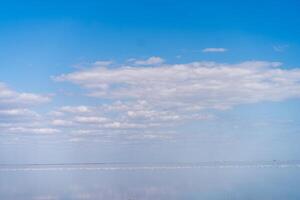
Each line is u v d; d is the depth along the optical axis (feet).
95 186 171.94
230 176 219.00
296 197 128.98
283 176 214.48
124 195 141.59
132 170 323.57
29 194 147.64
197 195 136.67
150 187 164.04
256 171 268.82
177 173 260.62
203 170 298.97
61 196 141.69
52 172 303.68
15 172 311.06
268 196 131.34
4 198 138.62
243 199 126.31
